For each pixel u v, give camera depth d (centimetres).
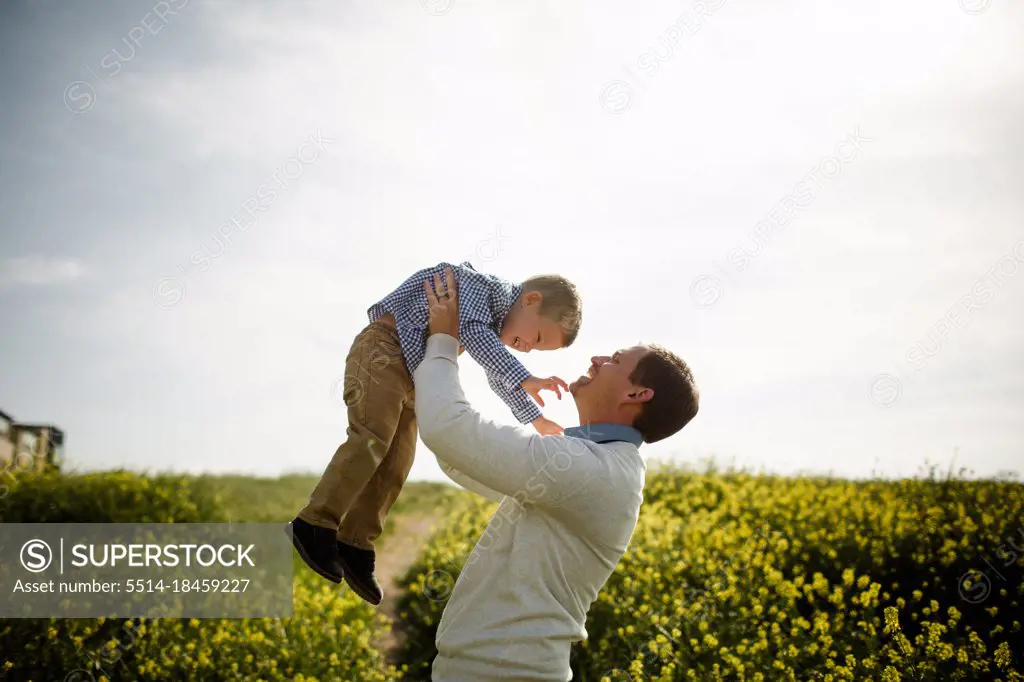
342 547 322
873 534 694
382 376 307
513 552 246
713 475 1041
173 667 557
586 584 252
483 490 287
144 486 938
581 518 243
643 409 262
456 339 266
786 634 565
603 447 256
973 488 793
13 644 567
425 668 646
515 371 304
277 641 603
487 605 246
